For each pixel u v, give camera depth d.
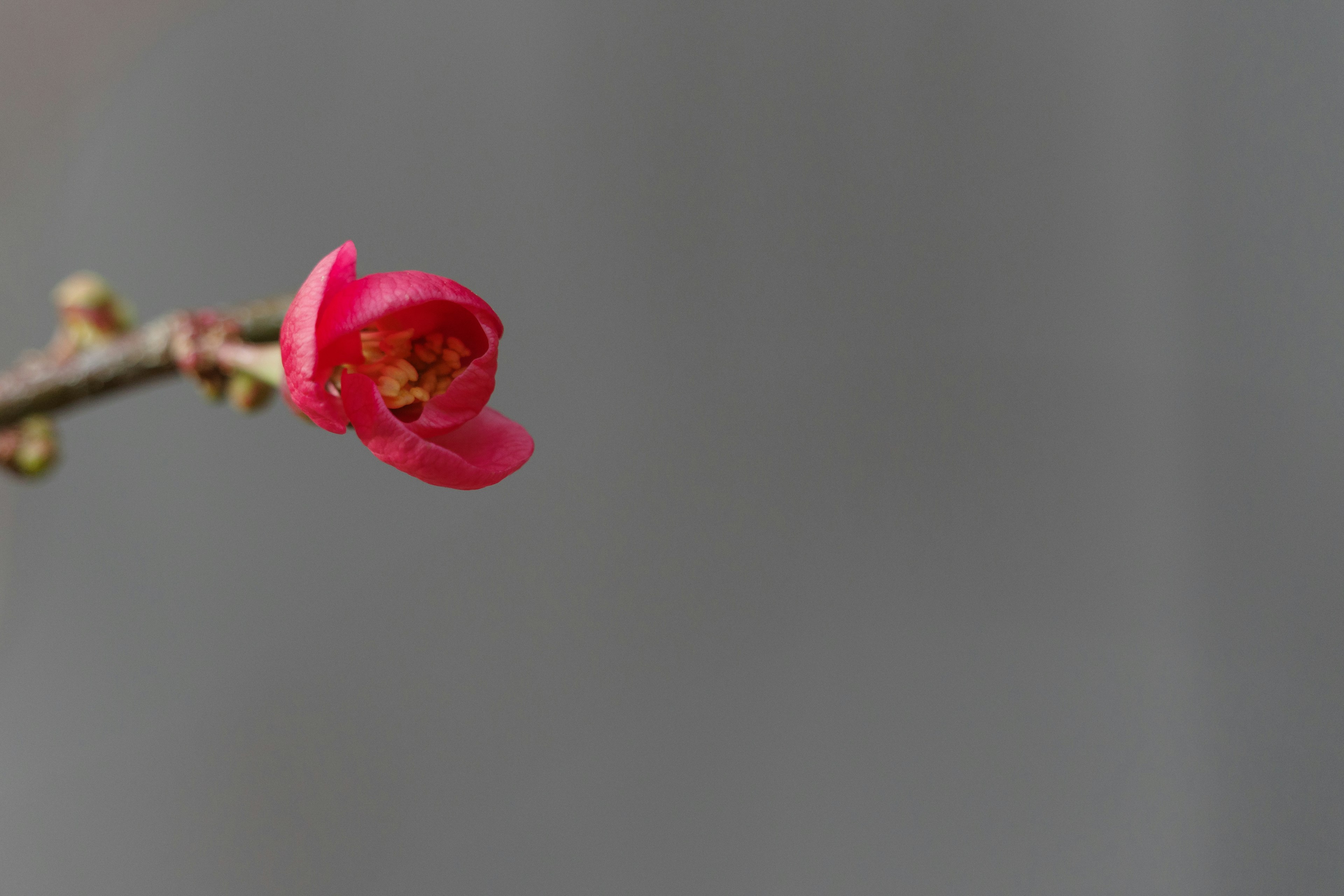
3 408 0.52
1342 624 0.83
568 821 0.80
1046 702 0.83
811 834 0.81
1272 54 0.82
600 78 0.81
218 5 0.74
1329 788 0.81
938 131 0.83
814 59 0.83
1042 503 0.86
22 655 0.74
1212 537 0.85
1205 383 0.85
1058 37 0.83
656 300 0.83
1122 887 0.81
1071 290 0.85
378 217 0.78
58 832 0.74
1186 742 0.83
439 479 0.48
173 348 0.52
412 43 0.78
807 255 0.84
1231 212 0.84
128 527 0.76
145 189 0.73
